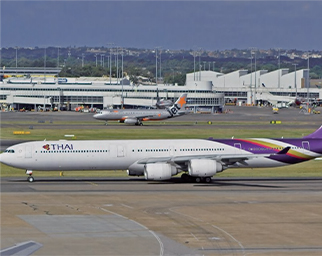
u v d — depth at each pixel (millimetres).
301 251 139250
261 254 136750
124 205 191375
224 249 140500
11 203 193250
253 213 180125
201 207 188875
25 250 138125
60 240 147125
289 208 187875
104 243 144750
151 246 142500
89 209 184625
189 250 139375
